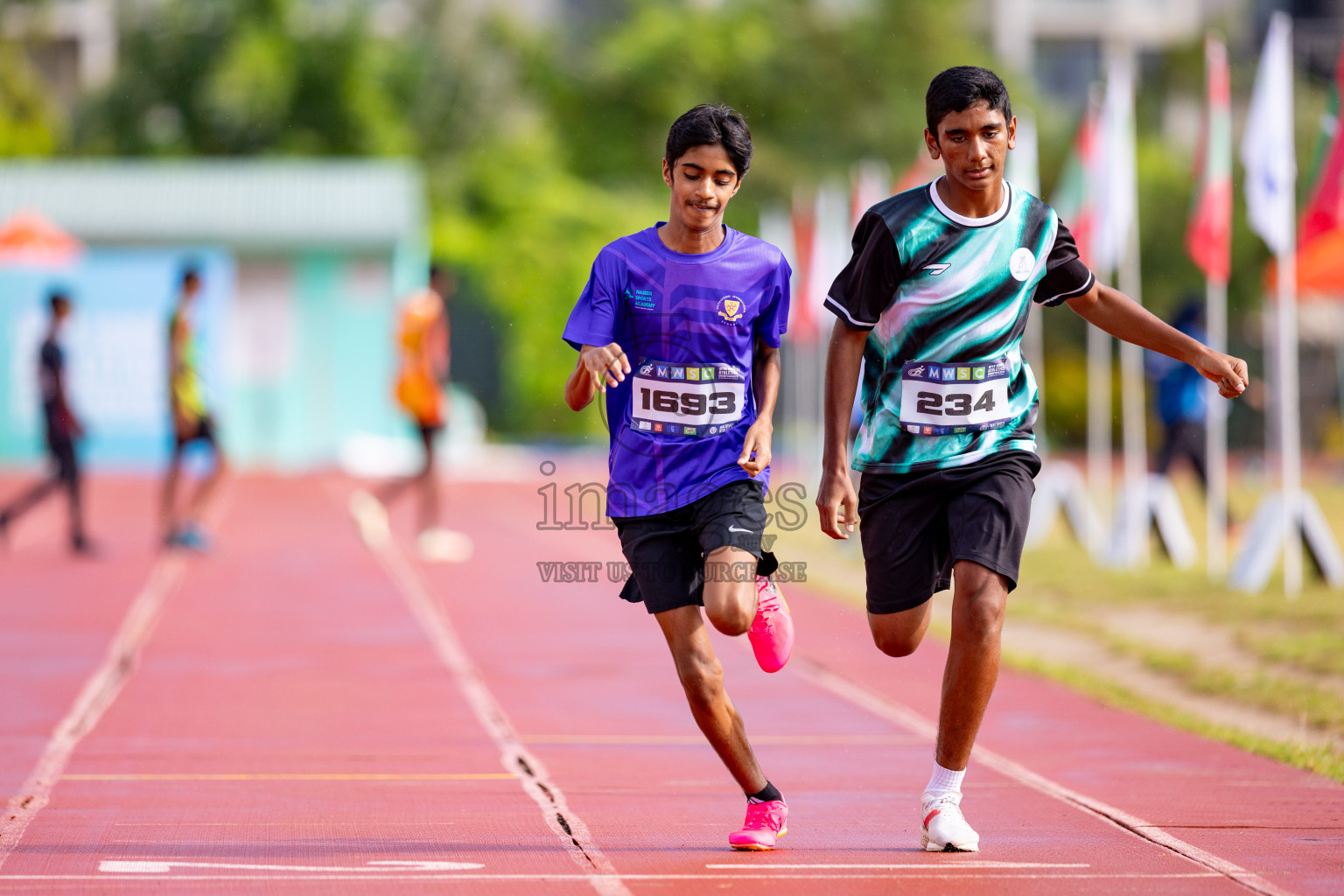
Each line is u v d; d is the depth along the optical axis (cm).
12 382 8825
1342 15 15312
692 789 1964
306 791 1936
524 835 1705
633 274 1611
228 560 4869
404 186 10338
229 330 9556
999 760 2152
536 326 11669
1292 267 3925
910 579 1644
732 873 1528
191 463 9119
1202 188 4234
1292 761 2123
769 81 15212
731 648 3222
